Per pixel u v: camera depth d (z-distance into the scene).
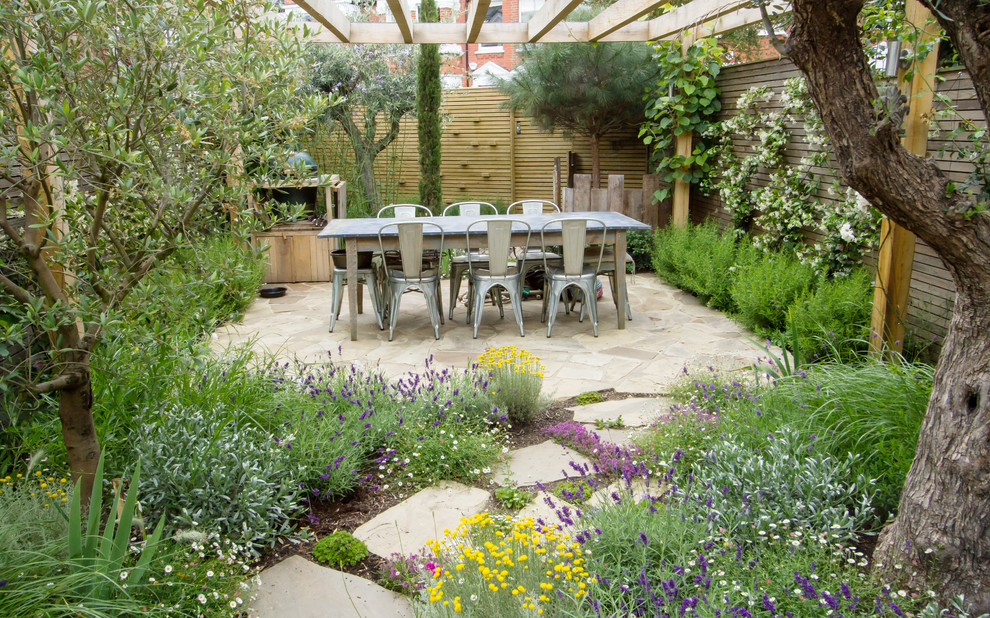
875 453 2.72
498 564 2.12
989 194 2.20
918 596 2.12
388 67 8.89
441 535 2.67
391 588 2.36
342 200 7.50
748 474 2.66
